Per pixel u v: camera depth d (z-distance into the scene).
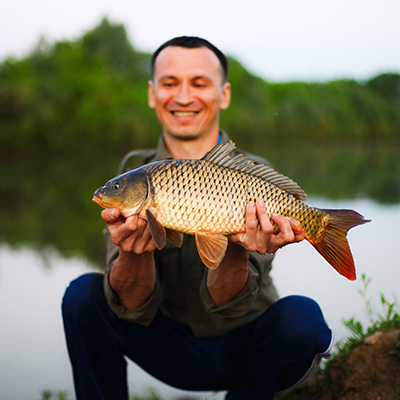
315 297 1.62
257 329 0.95
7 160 11.18
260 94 17.94
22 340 1.47
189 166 0.79
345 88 23.34
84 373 0.94
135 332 0.98
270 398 0.93
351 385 0.93
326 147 19.39
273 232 0.82
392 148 18.56
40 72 12.48
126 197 0.78
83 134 12.37
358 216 0.82
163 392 1.18
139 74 15.81
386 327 1.01
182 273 0.96
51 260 2.38
